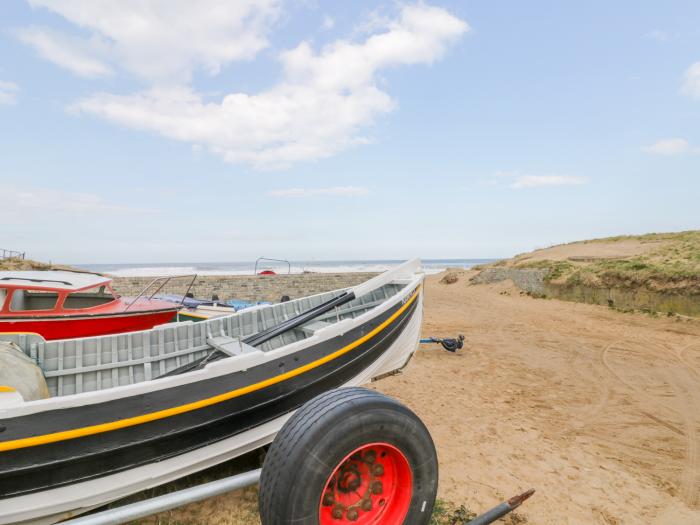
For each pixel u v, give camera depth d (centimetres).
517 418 572
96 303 888
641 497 385
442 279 3850
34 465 241
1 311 680
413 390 683
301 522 212
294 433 226
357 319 403
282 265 15388
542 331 1274
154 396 277
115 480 274
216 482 297
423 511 254
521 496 312
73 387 398
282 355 340
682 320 1303
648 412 607
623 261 1950
